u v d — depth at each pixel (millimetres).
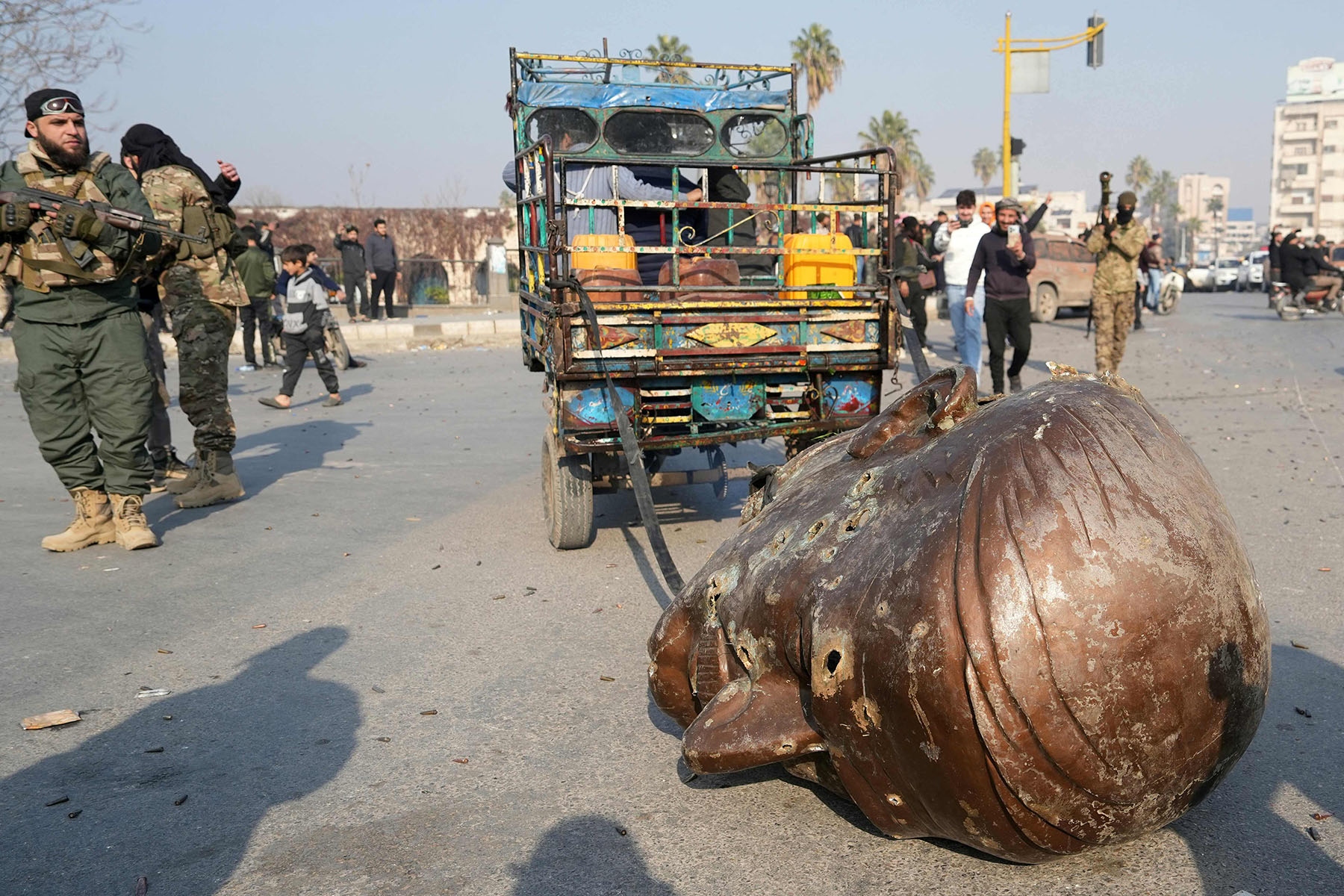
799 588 2891
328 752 3781
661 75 8273
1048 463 2584
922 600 2510
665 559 4492
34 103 6164
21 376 6418
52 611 5465
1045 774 2459
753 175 8297
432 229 36125
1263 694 2691
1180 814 2715
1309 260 23203
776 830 3148
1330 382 12938
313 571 6172
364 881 2932
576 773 3572
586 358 5715
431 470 9242
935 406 3289
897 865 2930
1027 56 24828
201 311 7648
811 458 3770
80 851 3125
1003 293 10648
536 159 6617
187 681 4500
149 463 6887
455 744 3824
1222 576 2572
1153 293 25812
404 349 21750
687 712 3514
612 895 2832
